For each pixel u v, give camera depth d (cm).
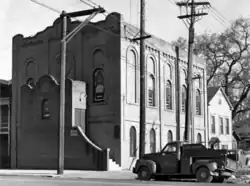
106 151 3284
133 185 1822
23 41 4053
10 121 4000
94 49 3616
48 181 2102
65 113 3488
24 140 3738
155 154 2370
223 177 2256
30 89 3731
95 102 3581
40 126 3641
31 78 3969
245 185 1916
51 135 3575
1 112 4175
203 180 2178
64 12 2875
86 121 3600
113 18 3528
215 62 6388
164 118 4044
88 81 3628
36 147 3653
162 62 4069
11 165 3862
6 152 4159
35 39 3978
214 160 2208
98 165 3294
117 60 3478
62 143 2817
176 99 4272
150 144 3819
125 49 3538
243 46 6172
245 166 2477
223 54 6306
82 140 3391
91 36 3647
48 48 3881
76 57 3712
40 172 3097
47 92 3619
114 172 3072
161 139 3959
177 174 2278
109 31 3544
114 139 3441
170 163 2308
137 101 3669
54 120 3562
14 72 4072
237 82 6281
